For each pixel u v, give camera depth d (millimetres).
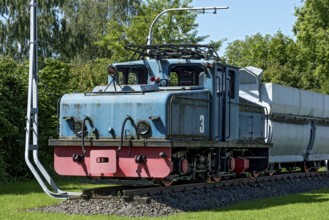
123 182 14727
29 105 15719
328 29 47500
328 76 47312
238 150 19062
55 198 16312
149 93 14773
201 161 16859
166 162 14109
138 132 14578
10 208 14258
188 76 16828
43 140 24250
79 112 15320
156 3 37469
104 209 13516
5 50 53125
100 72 35125
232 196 16922
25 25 53125
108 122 14953
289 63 52250
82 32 56875
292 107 24375
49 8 54938
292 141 24469
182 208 14242
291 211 14273
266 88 22500
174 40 36406
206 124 16391
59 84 26312
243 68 22797
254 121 20469
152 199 14109
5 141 23453
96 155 14688
